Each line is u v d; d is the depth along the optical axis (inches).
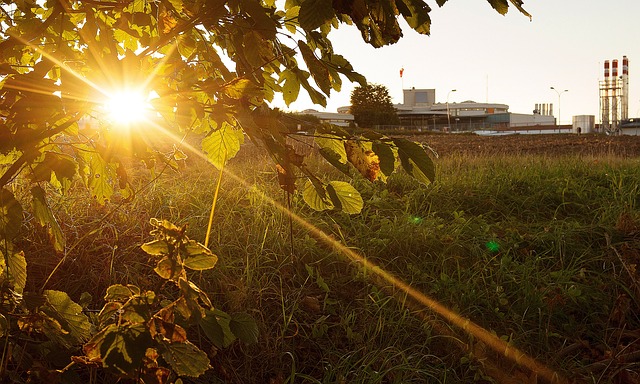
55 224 77.6
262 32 65.7
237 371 129.2
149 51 69.7
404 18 60.0
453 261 191.2
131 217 169.6
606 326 162.9
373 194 250.7
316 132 69.1
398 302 159.8
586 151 811.4
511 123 4205.2
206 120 78.2
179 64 77.6
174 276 62.0
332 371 128.7
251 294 148.6
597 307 172.4
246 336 72.0
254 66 68.6
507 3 59.4
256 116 65.9
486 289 168.9
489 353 145.3
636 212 238.8
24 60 87.6
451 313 157.9
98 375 111.0
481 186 280.2
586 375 141.9
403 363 133.6
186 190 210.5
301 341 142.9
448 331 152.0
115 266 144.9
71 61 76.0
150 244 62.5
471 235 211.6
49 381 77.5
